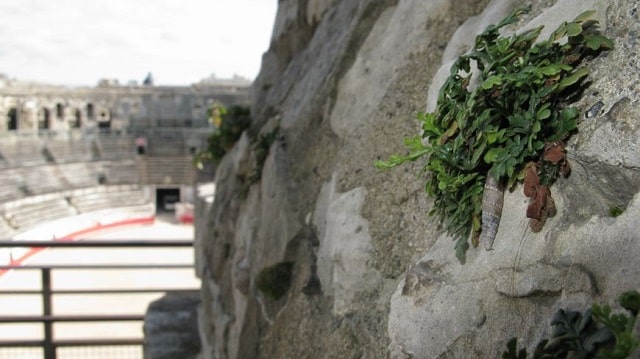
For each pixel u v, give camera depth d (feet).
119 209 115.03
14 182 104.68
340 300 9.00
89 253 67.36
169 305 20.81
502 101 6.07
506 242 6.05
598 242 5.22
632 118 5.36
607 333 4.71
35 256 65.10
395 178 8.91
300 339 9.81
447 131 6.62
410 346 6.90
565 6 6.59
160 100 146.82
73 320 18.94
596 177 5.58
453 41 8.80
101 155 131.85
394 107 9.71
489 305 6.05
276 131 14.60
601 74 5.79
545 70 5.69
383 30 11.20
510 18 6.75
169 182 126.62
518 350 5.56
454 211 6.81
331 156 11.32
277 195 12.70
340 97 11.71
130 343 19.67
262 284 11.45
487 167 6.40
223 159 20.97
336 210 9.89
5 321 18.65
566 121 5.62
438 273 6.91
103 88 144.46
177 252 68.95
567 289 5.32
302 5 18.02
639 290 4.69
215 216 19.31
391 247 8.43
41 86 137.28
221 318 15.44
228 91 150.71
